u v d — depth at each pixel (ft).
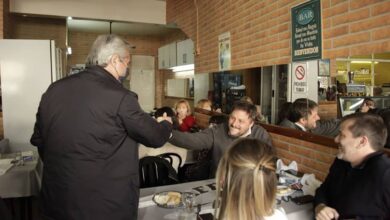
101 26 21.01
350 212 4.64
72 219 4.51
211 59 12.71
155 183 7.66
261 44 9.12
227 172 3.27
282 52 8.18
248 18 9.80
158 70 25.29
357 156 4.70
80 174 4.45
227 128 8.05
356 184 4.66
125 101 4.59
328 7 6.64
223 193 3.28
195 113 14.53
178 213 5.09
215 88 12.36
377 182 4.41
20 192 8.35
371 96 5.63
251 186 3.12
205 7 13.17
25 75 12.74
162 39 25.20
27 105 12.80
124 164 4.72
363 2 5.83
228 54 11.18
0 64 12.55
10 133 12.73
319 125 6.97
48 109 4.59
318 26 6.93
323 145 6.84
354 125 4.70
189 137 7.79
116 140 4.62
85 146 4.43
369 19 5.72
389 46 5.35
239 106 7.55
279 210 3.55
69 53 20.99
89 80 4.62
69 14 17.06
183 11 16.01
